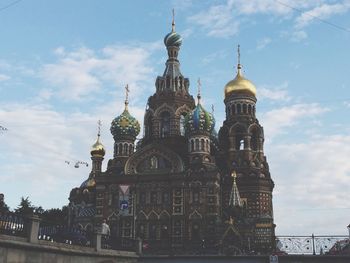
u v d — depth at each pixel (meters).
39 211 105.88
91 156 101.62
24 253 26.81
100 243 38.25
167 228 72.75
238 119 83.38
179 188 73.69
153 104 88.94
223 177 79.12
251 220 69.00
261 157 81.69
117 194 76.44
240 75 87.12
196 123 77.69
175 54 93.56
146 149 78.06
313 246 48.41
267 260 47.44
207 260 48.91
